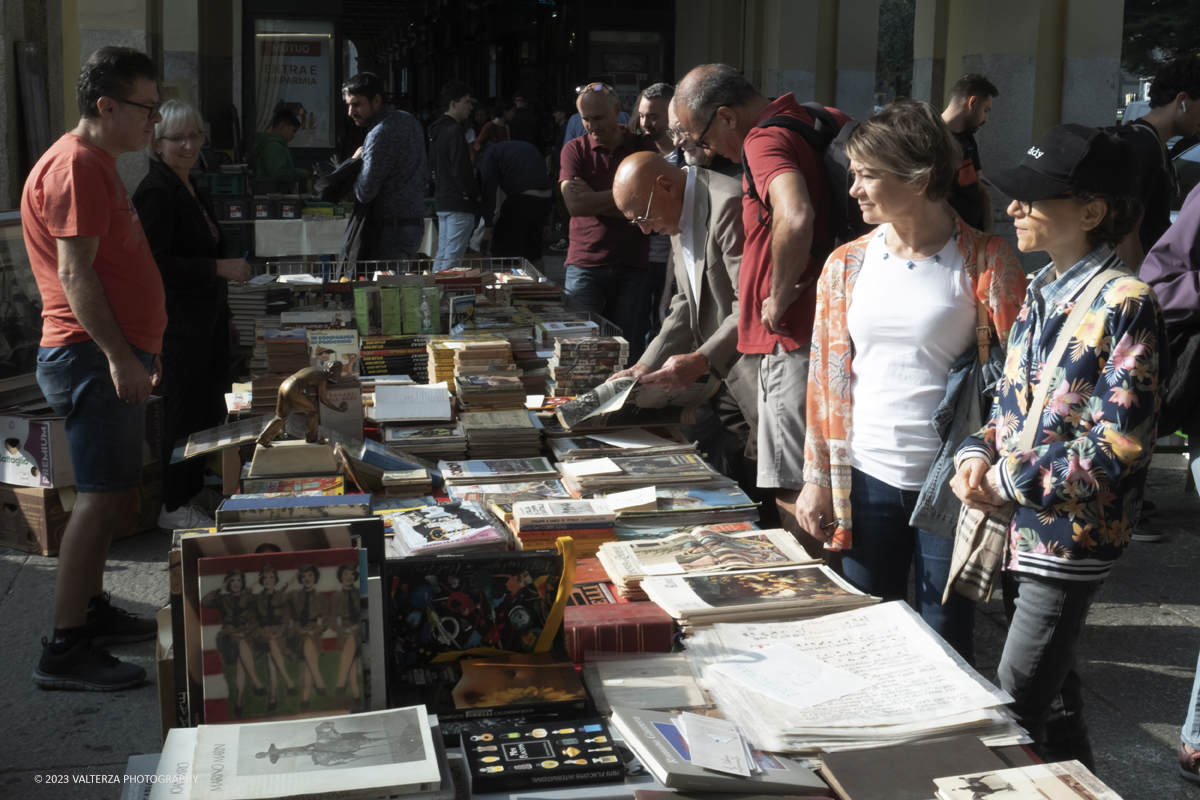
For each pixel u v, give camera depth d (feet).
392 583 5.99
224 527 5.89
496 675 5.90
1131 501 6.23
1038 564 6.33
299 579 5.24
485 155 28.19
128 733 9.96
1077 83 30.19
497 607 6.13
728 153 10.66
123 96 9.87
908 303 7.54
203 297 14.35
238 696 5.18
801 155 9.46
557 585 6.18
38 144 18.67
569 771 4.96
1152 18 79.41
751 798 4.82
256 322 14.55
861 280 7.86
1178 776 9.41
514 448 10.74
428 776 4.64
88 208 9.70
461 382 11.82
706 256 11.01
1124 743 9.95
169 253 14.08
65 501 14.05
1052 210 6.22
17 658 11.32
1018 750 5.27
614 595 7.38
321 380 8.55
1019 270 7.39
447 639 6.07
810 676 5.86
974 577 6.93
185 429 14.47
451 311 14.99
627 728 5.26
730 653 6.15
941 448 7.45
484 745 5.15
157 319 10.77
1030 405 6.48
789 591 6.96
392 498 9.29
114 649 11.64
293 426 8.73
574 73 50.01
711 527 8.49
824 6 40.57
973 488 6.58
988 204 17.85
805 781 4.93
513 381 11.89
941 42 32.45
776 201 9.00
